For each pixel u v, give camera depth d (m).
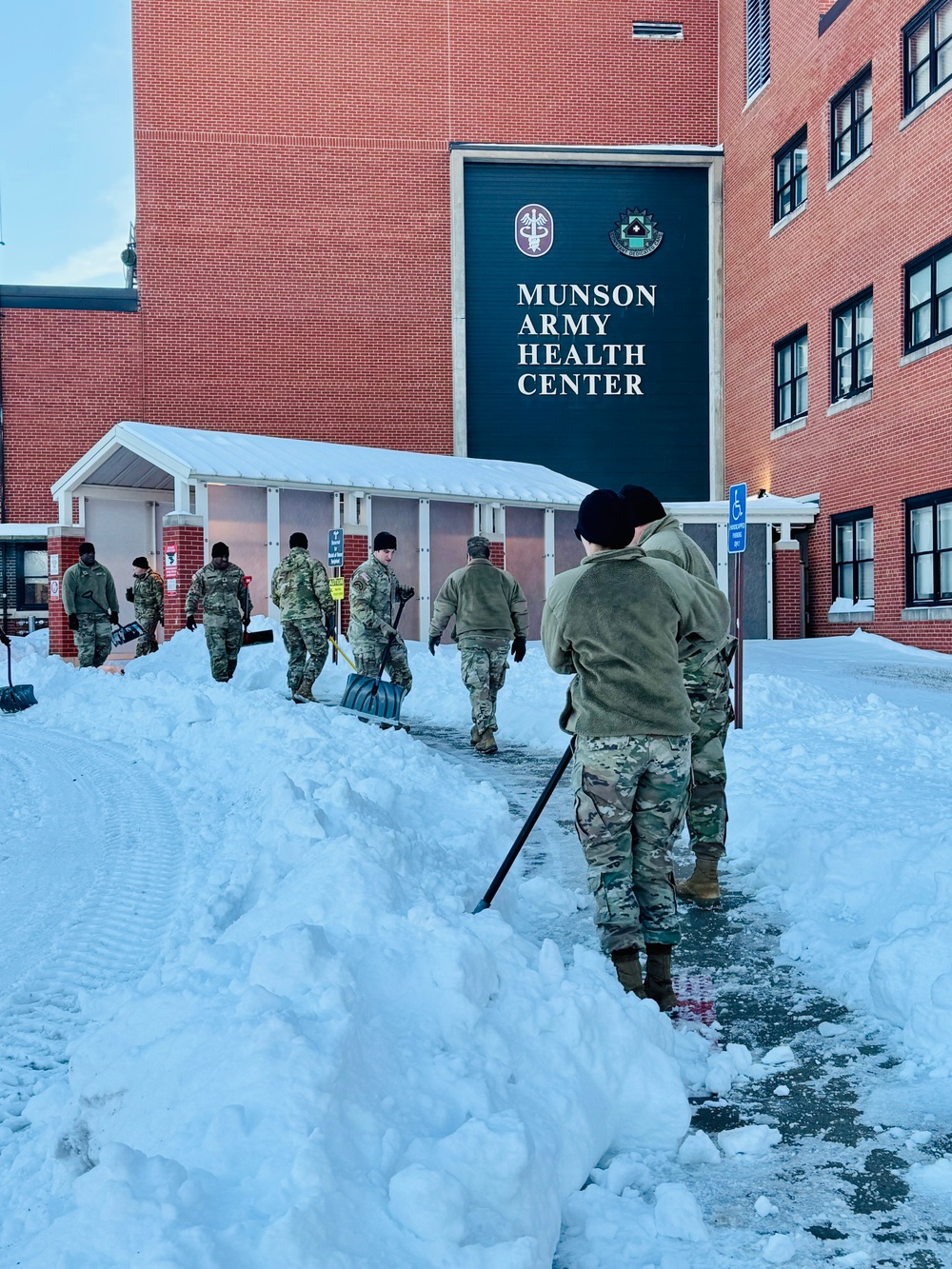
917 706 11.84
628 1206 2.57
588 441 29.78
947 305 19.61
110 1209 2.00
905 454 20.83
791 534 25.50
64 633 21.02
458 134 29.38
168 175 28.55
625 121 29.95
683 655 4.05
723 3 29.81
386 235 29.09
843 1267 2.33
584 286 29.83
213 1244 1.93
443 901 3.96
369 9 29.08
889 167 21.23
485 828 6.16
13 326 28.00
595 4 29.80
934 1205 2.57
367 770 7.28
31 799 7.52
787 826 6.02
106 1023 2.89
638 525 4.91
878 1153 2.83
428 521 21.41
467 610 9.50
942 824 5.54
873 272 21.97
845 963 4.12
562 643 3.83
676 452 30.00
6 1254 2.08
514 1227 2.26
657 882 3.78
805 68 24.78
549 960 3.31
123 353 28.36
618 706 3.71
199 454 19.17
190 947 3.36
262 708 10.01
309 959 2.92
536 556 23.30
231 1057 2.48
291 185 28.88
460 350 29.14
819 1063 3.38
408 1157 2.31
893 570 21.31
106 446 19.97
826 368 24.06
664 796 3.77
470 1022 2.88
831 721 10.22
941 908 4.10
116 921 4.77
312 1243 1.98
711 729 5.05
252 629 17.86
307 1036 2.54
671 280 30.05
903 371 20.86
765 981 4.09
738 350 28.97
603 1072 2.95
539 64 29.66
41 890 5.31
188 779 7.95
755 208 27.78
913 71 20.66
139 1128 2.47
